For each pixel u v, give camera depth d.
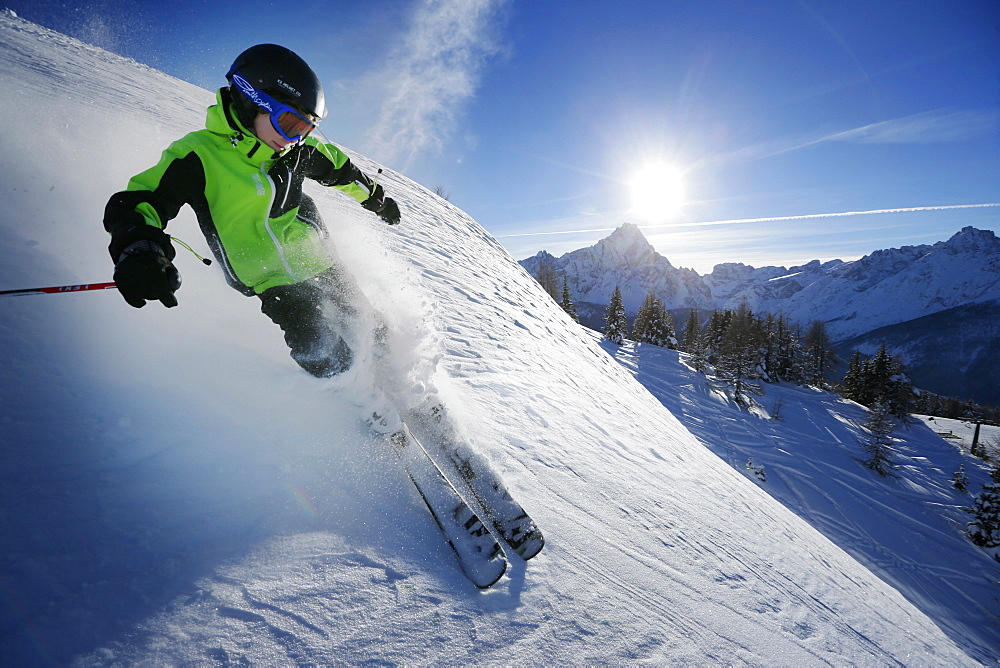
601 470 2.74
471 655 1.20
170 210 1.50
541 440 2.67
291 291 1.79
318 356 1.79
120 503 1.16
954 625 17.23
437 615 1.26
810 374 53.91
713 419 33.88
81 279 1.91
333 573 1.24
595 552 1.93
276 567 1.19
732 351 41.91
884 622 3.72
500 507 1.72
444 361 3.10
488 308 5.46
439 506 1.59
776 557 3.43
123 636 0.91
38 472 1.13
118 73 8.25
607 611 1.60
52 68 5.71
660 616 1.76
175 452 1.37
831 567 4.60
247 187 1.66
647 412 6.36
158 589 1.02
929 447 37.44
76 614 0.91
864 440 34.31
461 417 2.39
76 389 1.41
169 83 10.47
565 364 5.33
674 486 3.35
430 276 5.27
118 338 1.69
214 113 1.62
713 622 1.94
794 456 30.03
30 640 0.84
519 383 3.40
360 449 1.71
